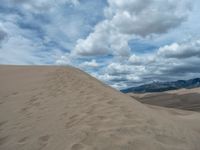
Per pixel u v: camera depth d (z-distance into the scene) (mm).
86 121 4820
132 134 4062
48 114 5867
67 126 4684
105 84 12758
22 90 9852
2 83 12852
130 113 5273
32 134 4668
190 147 4141
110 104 6066
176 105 35188
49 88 9289
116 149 3549
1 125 5637
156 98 43938
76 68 15977
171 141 4133
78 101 6695
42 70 16812
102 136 3971
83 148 3619
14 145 4281
